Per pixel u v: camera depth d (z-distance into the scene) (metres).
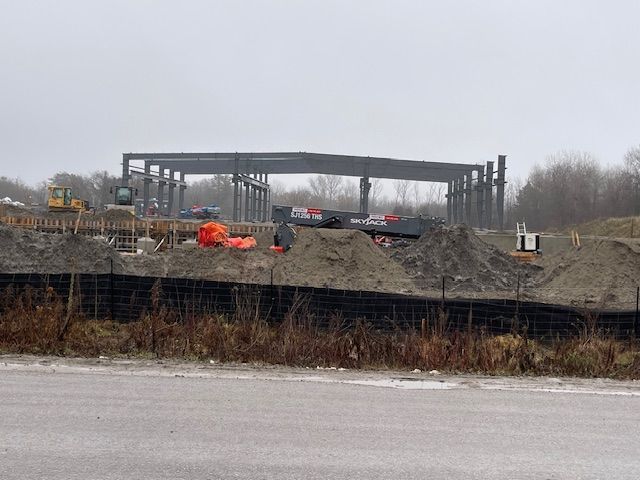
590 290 21.77
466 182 64.38
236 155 65.25
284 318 11.24
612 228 55.53
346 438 5.80
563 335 11.59
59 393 7.11
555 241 42.62
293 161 67.38
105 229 37.25
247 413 6.52
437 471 5.01
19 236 23.05
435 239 25.58
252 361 9.73
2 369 8.38
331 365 9.74
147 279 13.22
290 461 5.14
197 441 5.56
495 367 9.66
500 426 6.34
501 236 45.22
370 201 112.88
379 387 8.02
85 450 5.24
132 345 10.34
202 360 9.67
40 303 11.87
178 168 72.62
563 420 6.61
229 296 12.71
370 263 23.89
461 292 21.84
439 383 8.42
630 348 10.70
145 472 4.79
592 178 71.69
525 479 4.89
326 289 12.77
